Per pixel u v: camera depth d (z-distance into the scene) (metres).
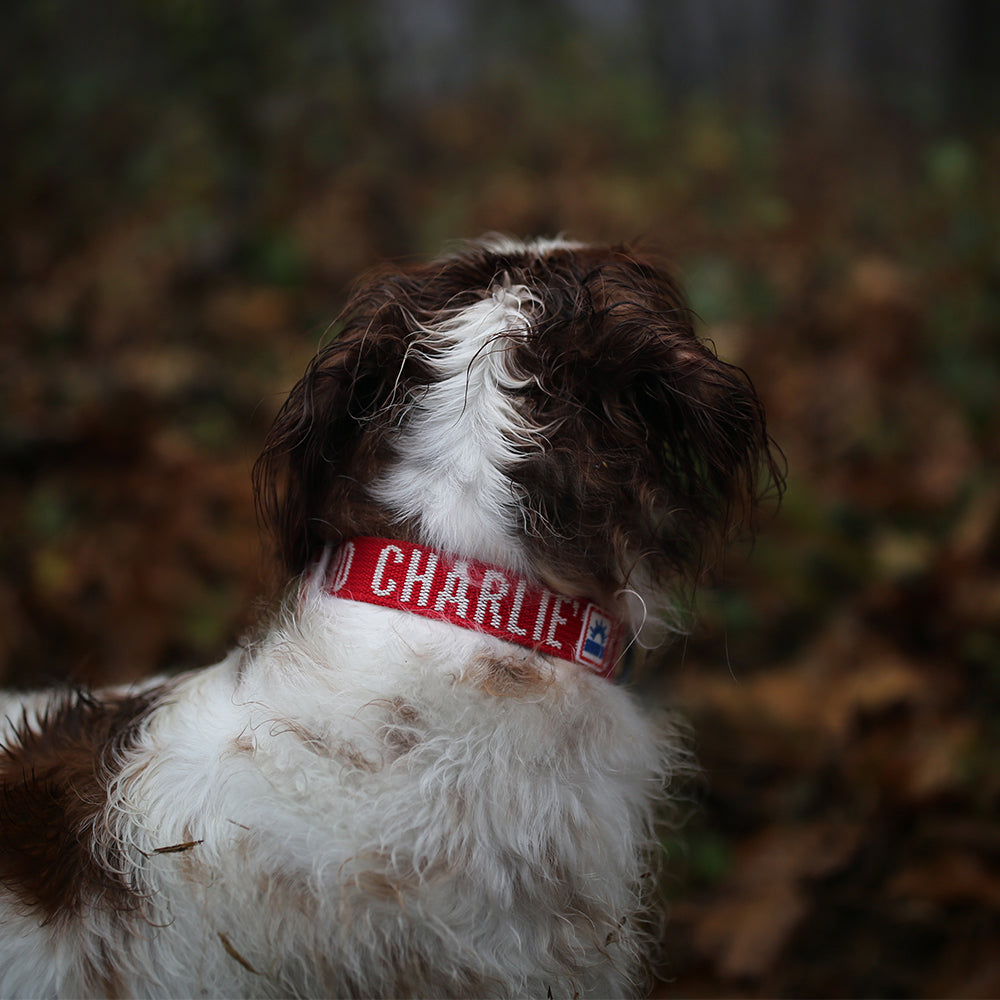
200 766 1.62
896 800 2.95
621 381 1.72
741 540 2.51
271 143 5.56
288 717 1.61
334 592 1.72
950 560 3.38
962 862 2.82
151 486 3.76
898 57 9.26
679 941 2.76
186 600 3.47
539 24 7.48
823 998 2.68
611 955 1.72
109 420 3.94
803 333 4.64
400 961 1.54
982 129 7.86
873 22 9.15
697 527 1.88
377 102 6.16
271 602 1.89
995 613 3.26
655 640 1.97
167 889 1.56
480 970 1.56
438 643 1.63
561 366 1.70
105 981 1.57
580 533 1.69
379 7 6.75
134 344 4.48
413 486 1.69
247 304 4.64
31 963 1.59
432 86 6.92
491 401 1.68
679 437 1.79
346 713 1.59
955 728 3.05
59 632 3.42
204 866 1.55
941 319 4.66
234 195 5.28
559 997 1.64
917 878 2.82
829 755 3.05
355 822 1.54
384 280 1.93
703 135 6.46
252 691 1.69
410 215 5.45
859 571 3.49
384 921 1.52
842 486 3.86
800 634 3.38
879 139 7.38
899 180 6.51
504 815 1.58
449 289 1.86
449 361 1.72
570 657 1.69
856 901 2.84
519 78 6.93
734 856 2.93
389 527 1.70
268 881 1.53
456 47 7.21
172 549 3.60
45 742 1.84
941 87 8.60
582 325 1.71
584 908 1.66
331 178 5.51
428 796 1.56
